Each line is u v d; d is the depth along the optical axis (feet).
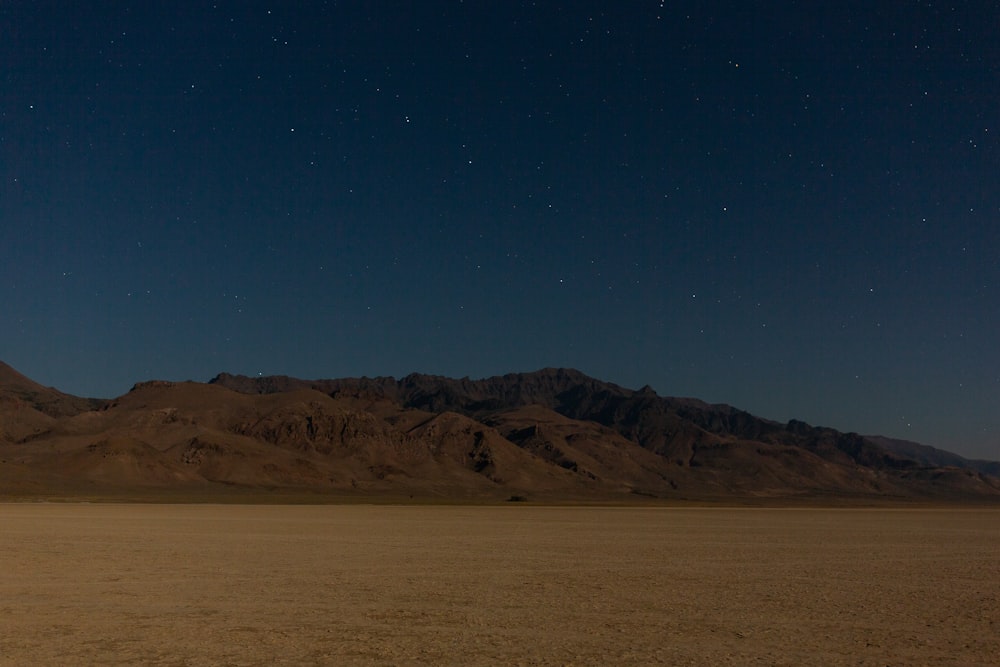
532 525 220.23
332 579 92.22
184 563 107.45
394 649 54.44
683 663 51.60
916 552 141.79
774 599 79.92
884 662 52.85
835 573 105.29
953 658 54.24
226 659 51.13
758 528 220.84
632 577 97.45
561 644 56.70
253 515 263.70
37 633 58.95
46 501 415.85
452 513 305.12
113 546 132.46
